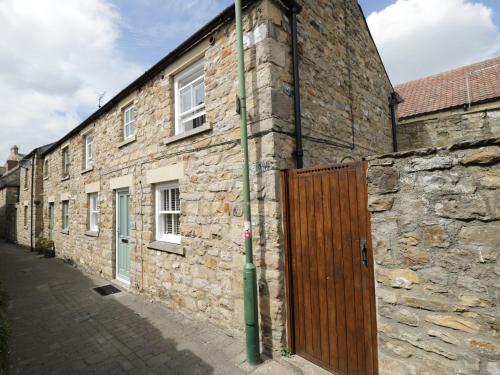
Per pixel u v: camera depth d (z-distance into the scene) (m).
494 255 1.88
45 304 5.34
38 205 13.32
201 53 4.34
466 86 9.05
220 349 3.46
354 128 5.13
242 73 3.24
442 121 7.21
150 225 5.39
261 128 3.36
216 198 3.98
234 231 3.71
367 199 2.66
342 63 4.94
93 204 8.35
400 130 7.56
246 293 3.13
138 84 5.79
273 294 3.27
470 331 1.97
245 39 3.61
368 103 5.80
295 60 3.63
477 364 1.93
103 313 4.77
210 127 4.04
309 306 3.16
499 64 9.30
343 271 2.89
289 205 3.36
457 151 2.03
